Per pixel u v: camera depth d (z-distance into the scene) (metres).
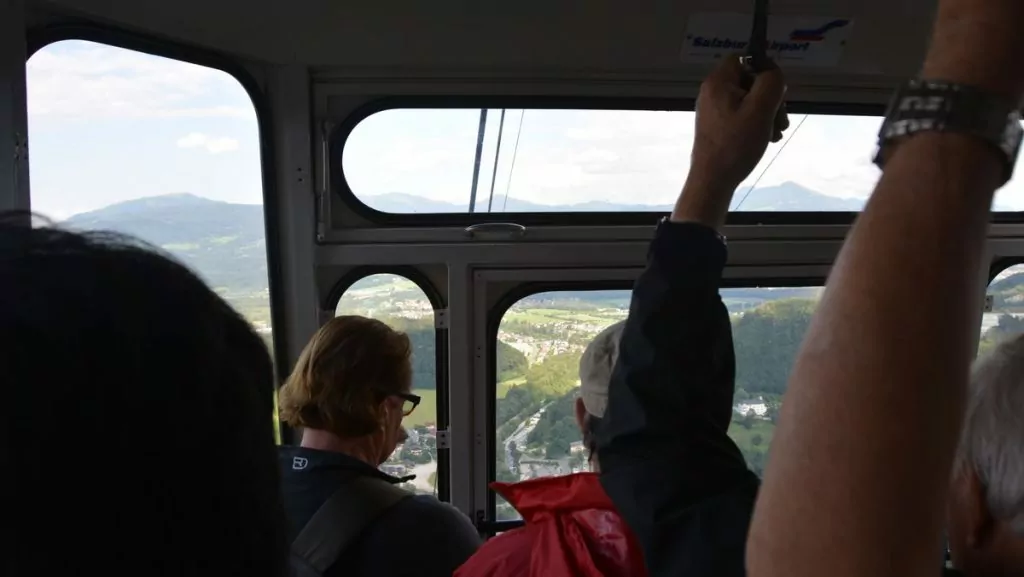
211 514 0.44
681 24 2.18
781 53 2.31
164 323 0.42
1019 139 0.46
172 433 0.41
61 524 0.38
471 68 2.32
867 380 0.42
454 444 2.71
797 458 0.44
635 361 1.07
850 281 0.45
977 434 0.69
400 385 1.77
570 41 2.21
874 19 2.21
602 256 2.61
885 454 0.42
